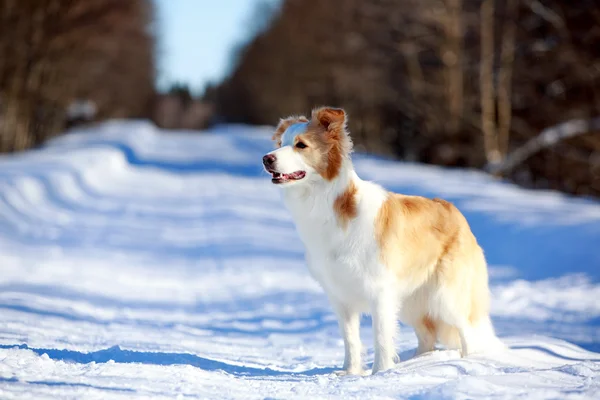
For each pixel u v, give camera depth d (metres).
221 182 29.17
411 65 39.84
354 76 45.22
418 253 5.76
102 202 21.75
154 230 17.22
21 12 29.73
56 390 4.19
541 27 27.88
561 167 27.08
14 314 7.36
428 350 6.23
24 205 17.28
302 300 10.01
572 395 4.14
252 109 105.94
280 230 17.72
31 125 36.94
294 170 5.49
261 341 7.40
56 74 38.09
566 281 10.69
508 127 30.77
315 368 5.96
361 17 46.09
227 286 11.21
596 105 25.23
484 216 15.87
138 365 5.05
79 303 8.73
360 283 5.57
